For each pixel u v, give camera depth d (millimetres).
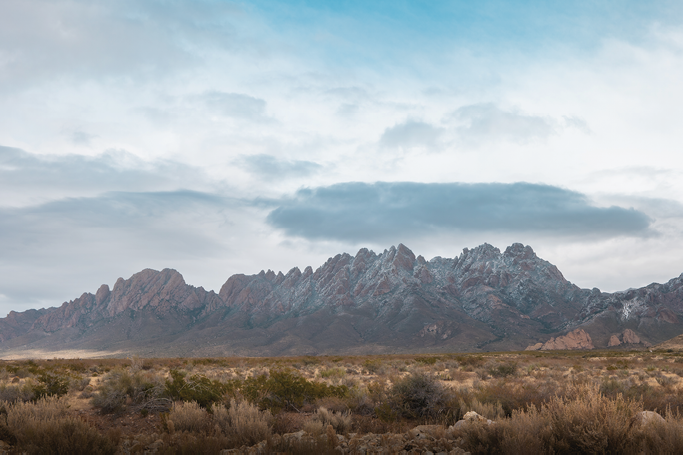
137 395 14375
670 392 17422
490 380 25641
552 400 10109
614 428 7922
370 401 13820
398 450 8812
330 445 8984
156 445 9328
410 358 57344
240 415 10711
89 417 13148
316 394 15289
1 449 8867
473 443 8836
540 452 8172
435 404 13234
